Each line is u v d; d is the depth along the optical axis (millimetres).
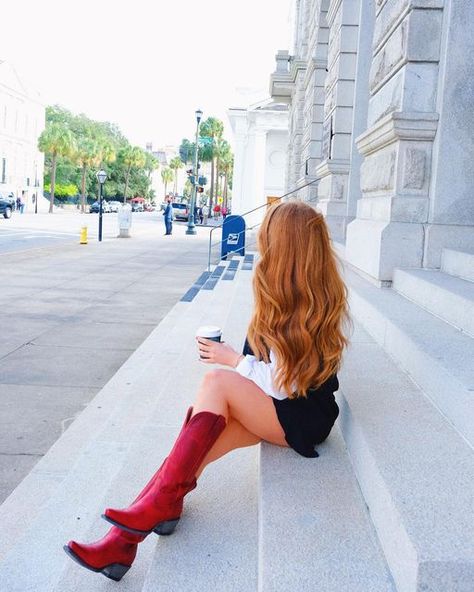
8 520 3391
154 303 10766
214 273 13875
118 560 2486
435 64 4992
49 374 6336
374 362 3547
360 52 9820
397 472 2070
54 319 9125
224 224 17984
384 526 1958
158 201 155375
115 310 9984
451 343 3184
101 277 14031
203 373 5688
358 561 1910
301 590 1774
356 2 10094
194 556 2354
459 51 4828
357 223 6402
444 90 4879
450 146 4953
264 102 40500
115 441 4359
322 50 14719
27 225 36844
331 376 2645
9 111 72125
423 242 5117
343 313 2660
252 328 2586
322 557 1925
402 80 5082
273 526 2090
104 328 8617
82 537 2957
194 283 12875
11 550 2947
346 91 10320
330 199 10477
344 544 2000
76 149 74000
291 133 24375
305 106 17484
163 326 8508
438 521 1761
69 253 19812
